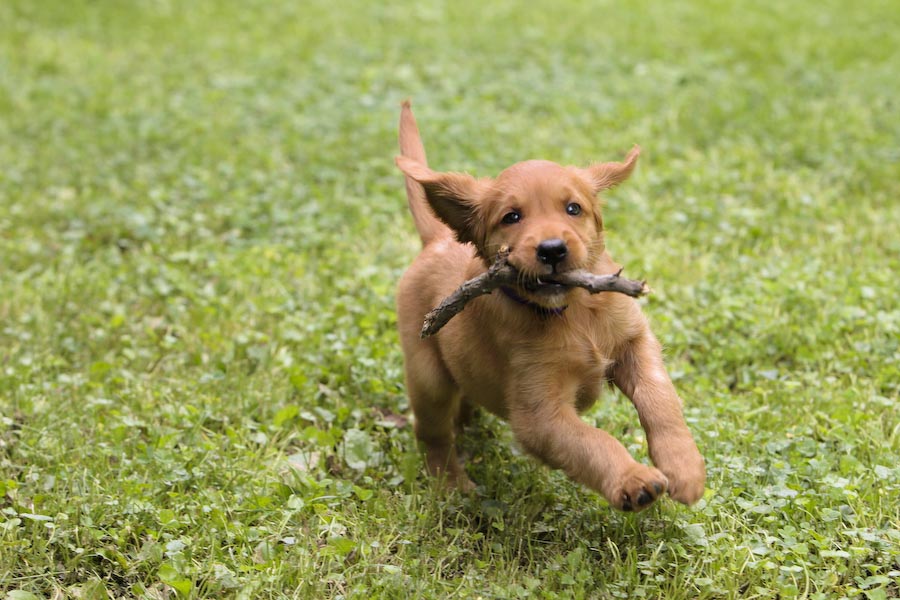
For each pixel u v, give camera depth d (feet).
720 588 13.46
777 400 18.42
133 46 44.34
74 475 16.15
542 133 32.73
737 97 35.04
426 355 16.43
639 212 26.61
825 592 13.39
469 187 14.90
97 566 14.53
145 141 33.40
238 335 21.49
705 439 16.65
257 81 39.37
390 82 38.83
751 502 15.03
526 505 15.65
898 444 16.60
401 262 24.62
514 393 14.46
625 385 14.76
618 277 12.94
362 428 18.47
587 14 47.32
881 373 18.79
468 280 15.02
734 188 27.94
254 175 30.27
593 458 13.23
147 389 19.36
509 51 42.01
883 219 25.67
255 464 16.85
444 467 16.98
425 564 14.21
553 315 14.19
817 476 15.61
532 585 13.55
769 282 22.33
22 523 15.25
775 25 44.14
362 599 13.42
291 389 19.30
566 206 14.15
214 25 47.14
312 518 15.34
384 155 31.65
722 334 20.90
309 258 25.29
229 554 14.48
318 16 48.29
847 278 22.44
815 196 27.32
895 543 14.05
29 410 18.39
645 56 40.70
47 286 23.80
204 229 27.02
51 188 29.86
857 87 35.63
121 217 27.81
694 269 23.52
